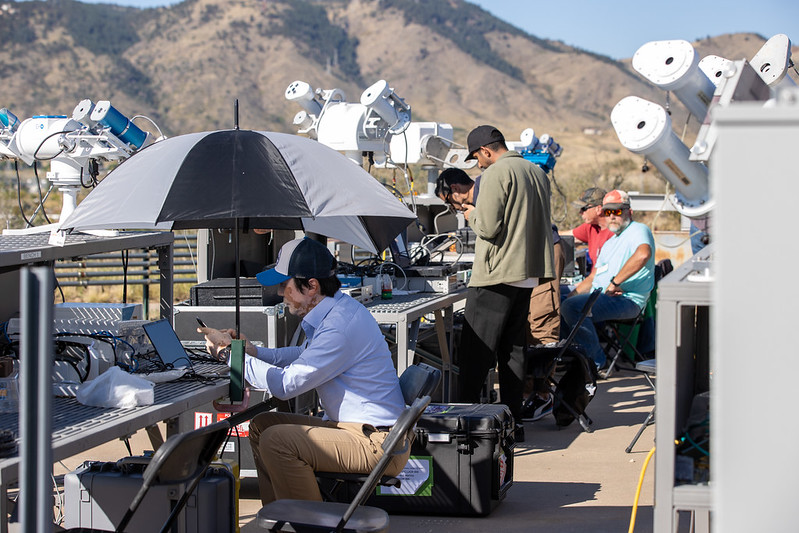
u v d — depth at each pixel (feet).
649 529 21.58
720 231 8.98
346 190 19.58
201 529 17.20
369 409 19.77
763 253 8.91
